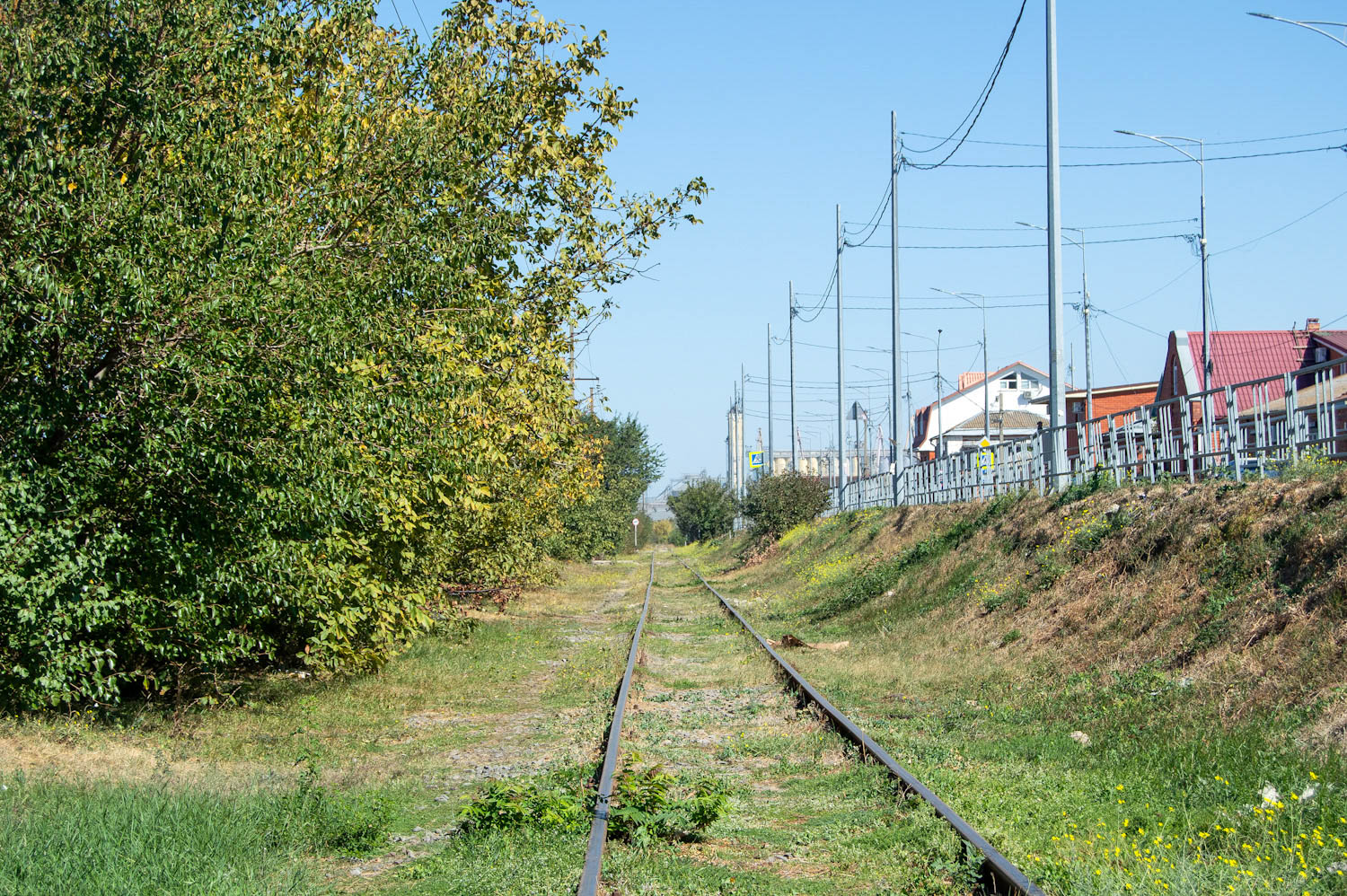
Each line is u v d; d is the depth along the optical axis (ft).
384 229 38.19
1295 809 23.09
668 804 24.85
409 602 46.37
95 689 34.99
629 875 20.77
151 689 39.60
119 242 30.04
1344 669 29.71
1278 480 43.42
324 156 39.14
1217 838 22.17
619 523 218.38
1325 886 19.08
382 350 37.35
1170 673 36.68
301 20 40.01
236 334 30.99
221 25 33.73
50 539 29.58
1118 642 41.81
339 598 41.32
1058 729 34.47
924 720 37.78
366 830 24.44
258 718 38.17
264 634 45.37
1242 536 41.24
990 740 34.04
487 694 47.44
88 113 32.19
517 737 37.40
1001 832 22.44
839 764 31.17
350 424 35.27
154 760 30.60
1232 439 49.06
